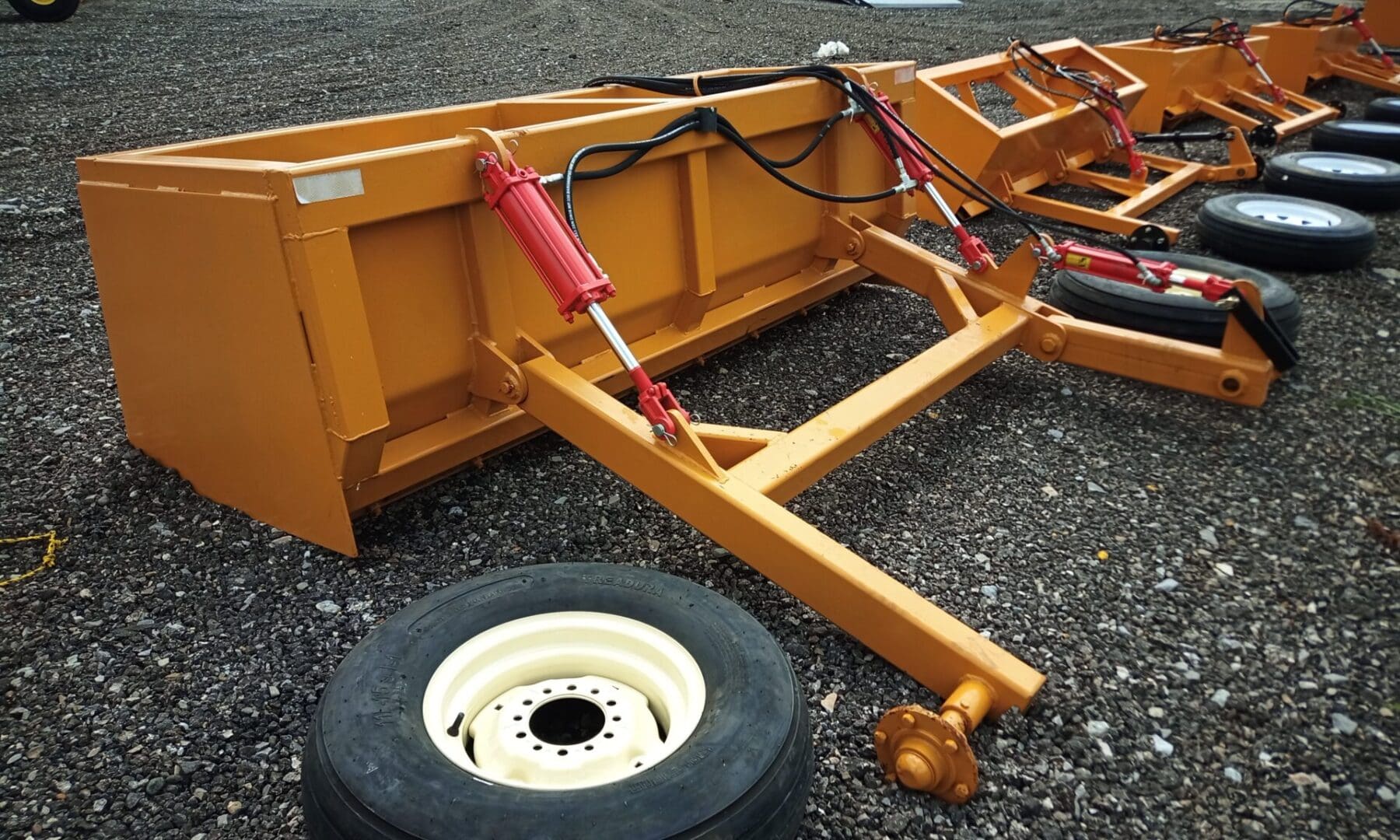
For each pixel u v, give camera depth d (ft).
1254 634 7.47
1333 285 14.78
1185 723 6.63
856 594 6.70
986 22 44.04
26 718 6.71
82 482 9.49
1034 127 17.08
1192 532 8.76
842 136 11.62
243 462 8.44
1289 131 23.09
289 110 23.90
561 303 7.29
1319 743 6.46
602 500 9.18
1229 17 46.29
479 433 8.95
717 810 4.70
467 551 8.42
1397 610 7.72
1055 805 5.97
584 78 29.25
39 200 17.49
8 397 11.28
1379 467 9.80
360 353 7.22
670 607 6.09
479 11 42.24
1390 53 33.14
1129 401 11.22
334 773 4.87
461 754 5.33
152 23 35.63
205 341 7.99
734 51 34.71
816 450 7.84
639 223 9.55
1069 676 7.02
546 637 6.11
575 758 5.29
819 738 6.47
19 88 25.11
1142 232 16.14
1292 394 11.35
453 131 10.95
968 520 8.94
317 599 7.84
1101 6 50.98
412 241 7.68
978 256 11.17
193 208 7.36
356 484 7.84
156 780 6.20
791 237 11.66
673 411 7.37
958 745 5.69
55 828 5.86
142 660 7.24
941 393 9.38
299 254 6.73
